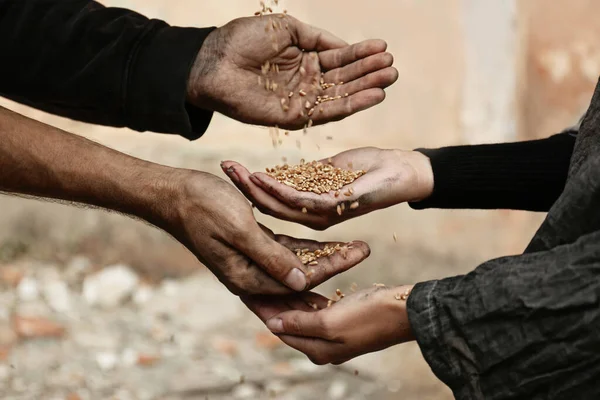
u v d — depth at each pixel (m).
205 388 4.50
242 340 5.12
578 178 2.07
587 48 6.55
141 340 5.04
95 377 4.56
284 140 6.35
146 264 5.94
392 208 6.03
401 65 6.56
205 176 2.46
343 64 2.91
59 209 6.05
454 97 6.61
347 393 4.50
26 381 4.46
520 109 6.59
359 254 2.52
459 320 2.08
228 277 2.48
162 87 2.83
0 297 5.46
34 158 2.50
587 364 1.98
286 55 2.89
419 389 4.56
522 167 2.77
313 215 2.58
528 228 6.08
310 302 2.56
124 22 2.91
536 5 6.53
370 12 6.47
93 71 2.86
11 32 2.91
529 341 2.01
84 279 5.73
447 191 2.77
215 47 2.87
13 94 2.97
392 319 2.30
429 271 5.84
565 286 1.99
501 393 2.06
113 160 2.53
